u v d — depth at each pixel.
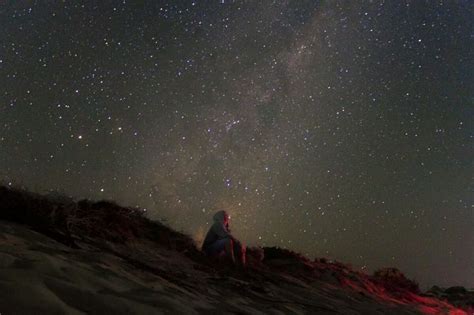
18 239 3.71
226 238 7.02
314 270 8.98
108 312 2.69
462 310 10.95
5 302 2.31
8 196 4.52
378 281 10.51
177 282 4.38
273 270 8.03
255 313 4.14
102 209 6.48
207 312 3.49
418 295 11.18
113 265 3.97
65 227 4.83
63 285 2.82
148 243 6.27
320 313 5.46
